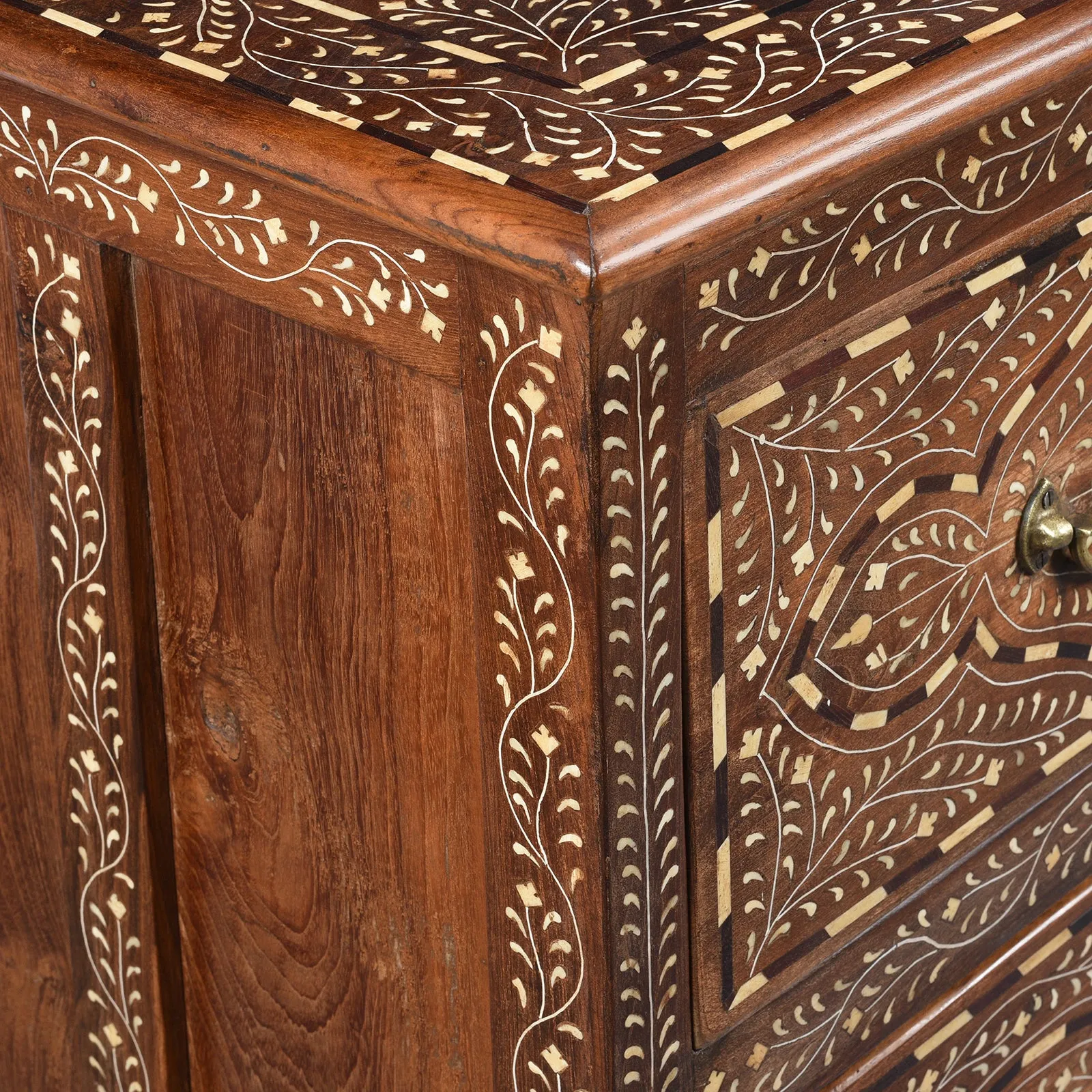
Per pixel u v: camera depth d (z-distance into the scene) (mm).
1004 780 1498
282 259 1164
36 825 1623
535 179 1002
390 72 1146
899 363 1219
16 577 1515
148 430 1361
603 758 1127
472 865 1283
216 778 1477
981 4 1204
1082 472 1443
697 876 1253
